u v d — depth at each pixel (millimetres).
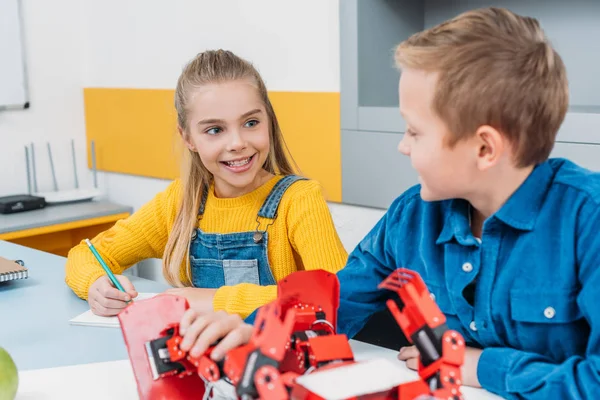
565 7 1888
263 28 2297
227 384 761
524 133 730
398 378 579
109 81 2799
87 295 1177
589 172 807
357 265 979
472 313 833
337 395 538
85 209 2553
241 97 1244
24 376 833
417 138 746
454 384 593
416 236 907
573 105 1913
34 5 2666
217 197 1378
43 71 2729
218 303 1129
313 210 1275
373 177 2082
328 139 2184
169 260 1374
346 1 2043
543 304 783
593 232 751
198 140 1278
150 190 2742
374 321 983
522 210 787
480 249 817
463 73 701
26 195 2607
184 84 1307
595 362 704
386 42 2129
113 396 771
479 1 2070
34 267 1407
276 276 1317
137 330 717
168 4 2537
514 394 747
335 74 2139
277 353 550
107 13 2750
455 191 767
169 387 710
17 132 2666
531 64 715
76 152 2887
